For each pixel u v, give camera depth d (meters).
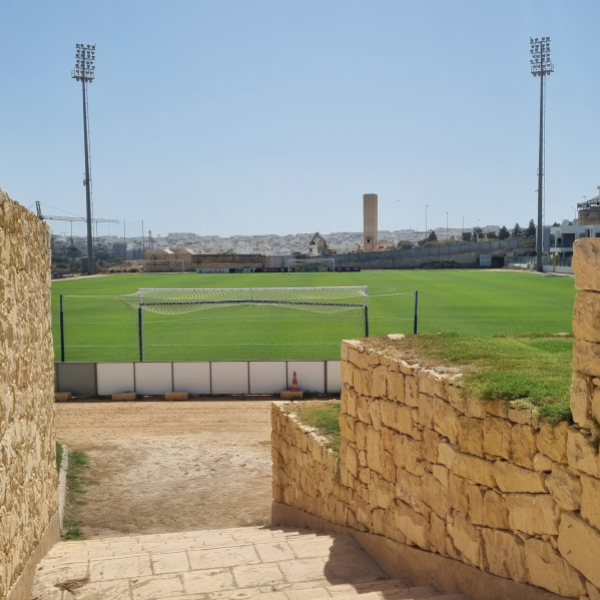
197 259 120.88
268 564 8.21
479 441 6.12
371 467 8.55
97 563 8.36
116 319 41.12
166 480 14.57
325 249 157.00
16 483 7.17
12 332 7.16
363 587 7.14
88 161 94.19
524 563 5.58
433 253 113.81
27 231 8.16
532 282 68.38
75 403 21.56
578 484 4.94
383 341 9.15
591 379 4.78
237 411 20.25
